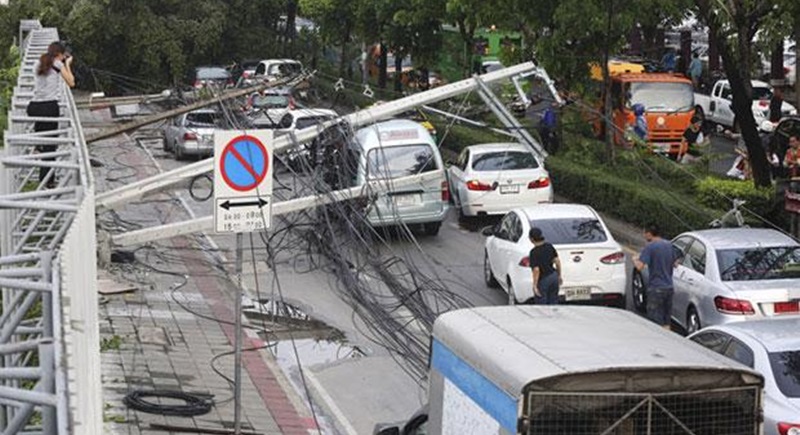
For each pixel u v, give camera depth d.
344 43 106.06
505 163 55.03
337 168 49.38
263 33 116.38
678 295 38.09
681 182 58.56
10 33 103.88
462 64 94.00
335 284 43.91
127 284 42.50
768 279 35.84
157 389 31.08
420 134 52.28
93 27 105.19
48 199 24.58
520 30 66.06
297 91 84.81
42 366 11.66
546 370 18.14
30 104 36.25
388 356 36.19
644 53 100.06
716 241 37.38
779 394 25.53
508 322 20.84
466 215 55.09
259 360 34.84
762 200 51.50
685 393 18.56
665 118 72.81
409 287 43.78
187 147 71.19
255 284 44.50
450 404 21.05
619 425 18.38
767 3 50.22
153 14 108.31
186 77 111.44
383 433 23.83
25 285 13.40
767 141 59.62
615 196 56.34
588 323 20.94
